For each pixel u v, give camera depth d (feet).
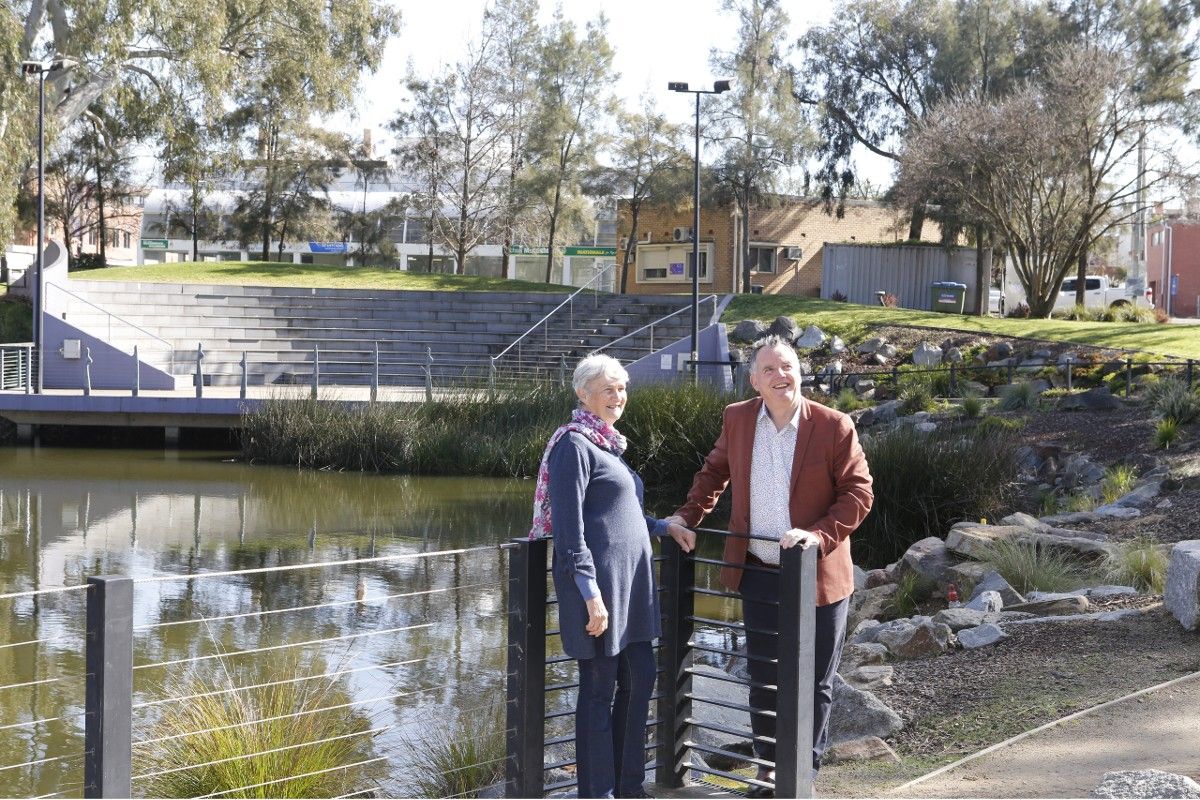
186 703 20.26
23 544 40.93
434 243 122.72
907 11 113.91
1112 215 100.37
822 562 13.66
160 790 17.08
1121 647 19.21
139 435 75.25
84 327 87.10
